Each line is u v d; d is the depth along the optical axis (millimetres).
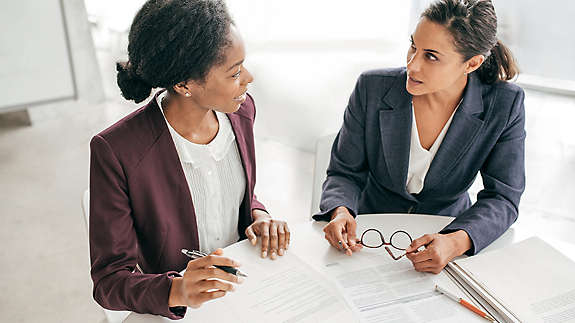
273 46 2986
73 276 2049
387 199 1376
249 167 1167
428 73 1056
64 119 3514
